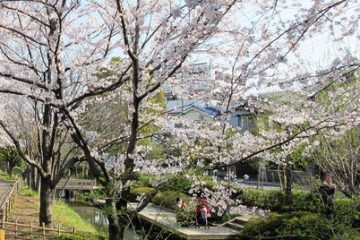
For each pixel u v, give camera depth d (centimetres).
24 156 1047
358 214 795
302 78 536
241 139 638
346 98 608
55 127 1011
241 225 1403
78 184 2381
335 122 589
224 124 614
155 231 945
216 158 645
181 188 634
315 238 802
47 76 804
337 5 461
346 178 1063
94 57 854
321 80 535
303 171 1385
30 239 1042
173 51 555
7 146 2445
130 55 579
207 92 646
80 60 829
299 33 488
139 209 630
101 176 647
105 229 1664
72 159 1069
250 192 1588
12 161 3428
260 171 1920
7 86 729
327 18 486
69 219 1480
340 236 734
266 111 639
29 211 1522
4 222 1117
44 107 1048
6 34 827
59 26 641
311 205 1094
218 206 751
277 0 502
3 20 810
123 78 757
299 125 624
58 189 2334
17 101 1448
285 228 959
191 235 1280
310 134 600
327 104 624
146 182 652
